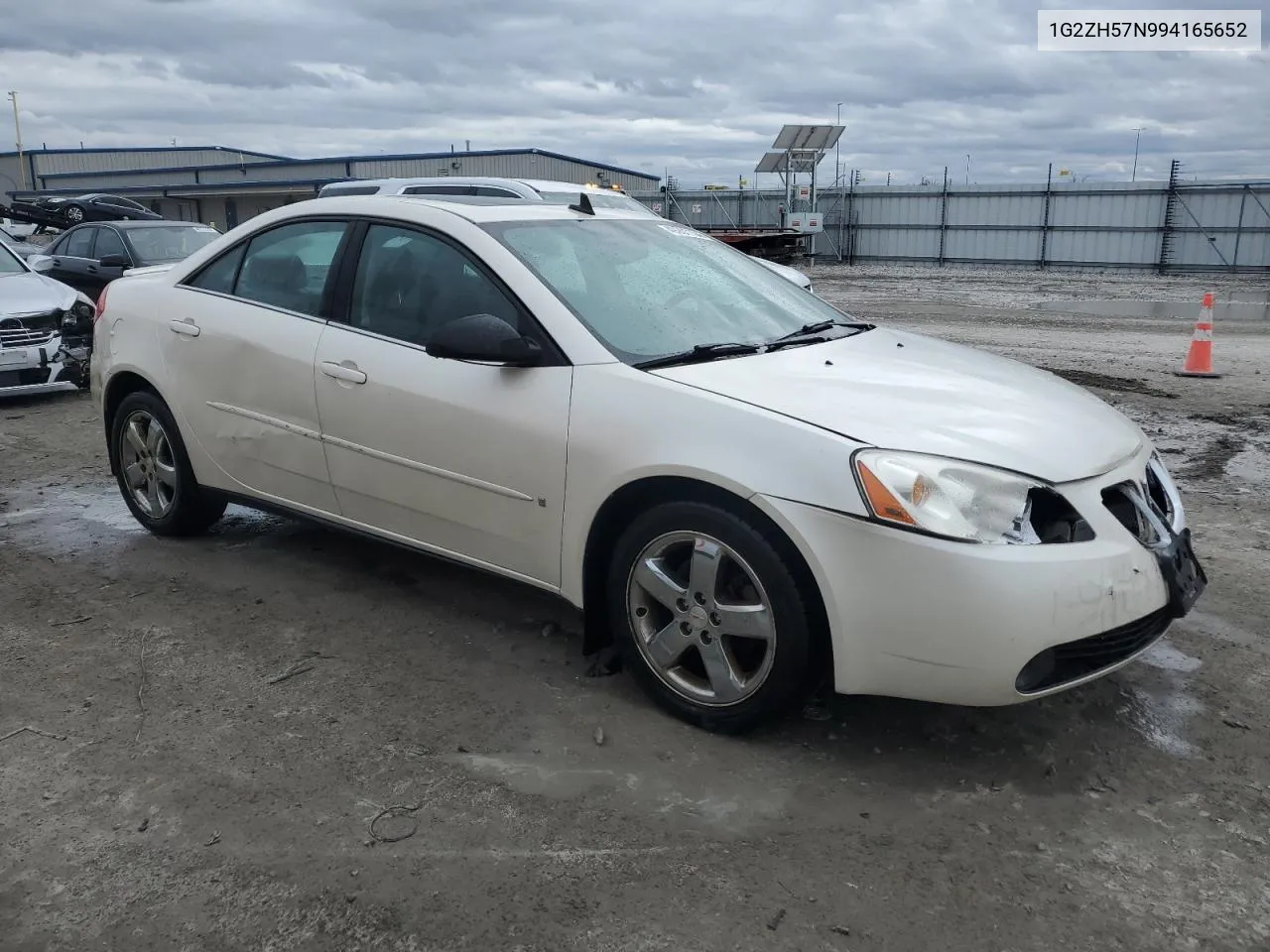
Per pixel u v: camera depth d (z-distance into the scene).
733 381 3.22
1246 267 30.45
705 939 2.35
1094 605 2.82
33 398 8.89
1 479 6.22
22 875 2.56
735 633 3.10
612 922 2.40
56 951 2.31
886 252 37.47
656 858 2.63
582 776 2.99
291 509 4.34
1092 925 2.41
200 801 2.86
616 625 3.39
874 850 2.67
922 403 3.18
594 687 3.53
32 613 4.15
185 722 3.29
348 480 4.02
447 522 3.74
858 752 3.14
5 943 2.33
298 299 4.20
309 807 2.83
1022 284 26.98
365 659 3.74
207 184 56.41
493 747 3.15
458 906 2.45
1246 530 5.23
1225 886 2.54
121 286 5.04
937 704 3.43
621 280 3.82
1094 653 2.90
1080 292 23.95
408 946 2.33
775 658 3.02
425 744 3.16
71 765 3.04
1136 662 3.73
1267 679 3.61
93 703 3.41
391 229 3.97
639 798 2.88
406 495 3.84
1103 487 3.01
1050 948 2.34
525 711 3.37
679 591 3.21
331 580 4.50
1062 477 2.93
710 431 3.06
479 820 2.78
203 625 4.04
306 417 4.09
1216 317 17.22
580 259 3.84
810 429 2.95
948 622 2.77
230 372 4.36
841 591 2.86
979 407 3.21
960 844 2.70
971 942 2.35
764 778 2.99
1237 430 7.68
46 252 14.77
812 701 3.39
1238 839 2.72
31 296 8.66
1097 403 3.66
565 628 4.01
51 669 3.66
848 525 2.83
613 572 3.35
